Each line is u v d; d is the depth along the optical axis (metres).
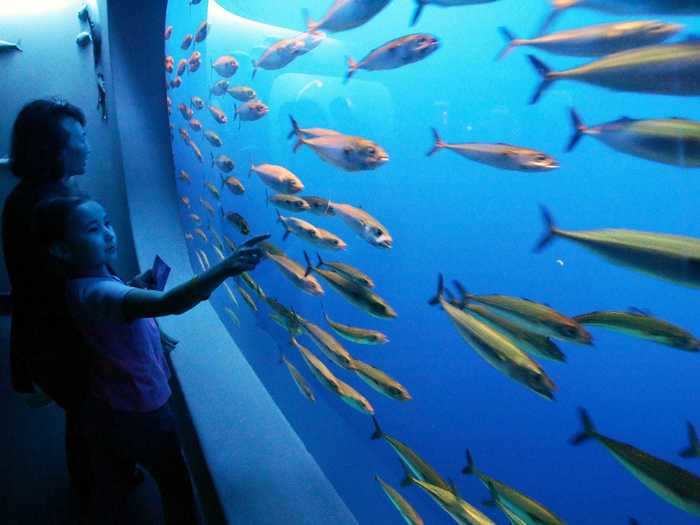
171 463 1.90
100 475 1.87
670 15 0.74
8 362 4.05
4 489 2.60
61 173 2.03
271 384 2.61
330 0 1.50
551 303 1.03
